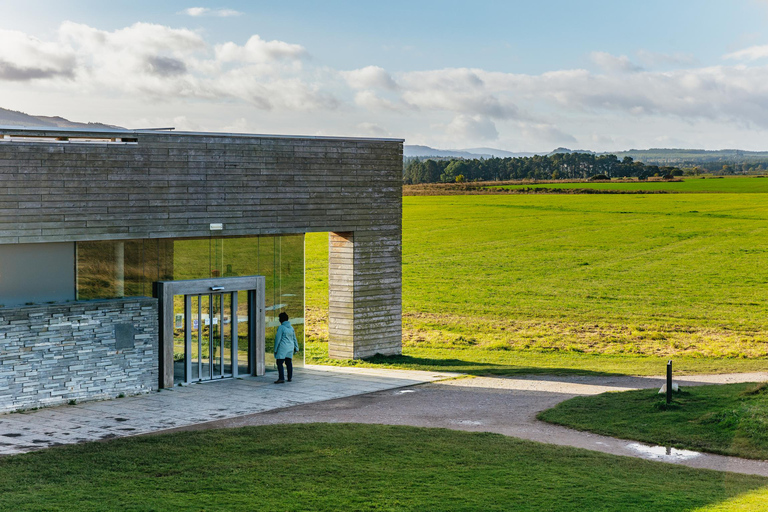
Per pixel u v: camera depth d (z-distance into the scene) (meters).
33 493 11.00
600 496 10.81
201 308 21.22
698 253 64.38
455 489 11.26
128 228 19.62
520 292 48.59
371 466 12.47
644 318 39.59
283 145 22.83
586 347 30.39
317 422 15.95
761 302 44.53
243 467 12.41
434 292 48.69
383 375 22.53
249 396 19.33
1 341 17.11
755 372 22.67
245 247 22.33
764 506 9.17
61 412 17.38
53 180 18.28
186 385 20.81
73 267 18.84
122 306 19.19
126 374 19.31
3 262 17.75
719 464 12.66
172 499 10.79
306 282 51.94
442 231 80.94
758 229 76.94
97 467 12.41
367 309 25.62
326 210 24.08
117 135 19.44
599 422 15.67
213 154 21.22
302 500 10.78
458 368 24.08
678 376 22.00
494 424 15.97
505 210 99.25
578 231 78.94
